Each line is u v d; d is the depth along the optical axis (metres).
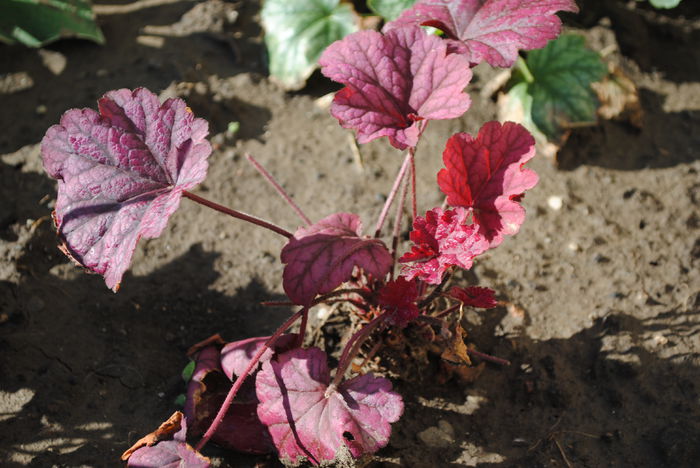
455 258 0.61
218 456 0.64
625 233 0.73
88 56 0.81
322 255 0.62
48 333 0.68
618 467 0.64
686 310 0.70
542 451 0.65
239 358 0.64
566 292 0.71
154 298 0.70
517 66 0.78
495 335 0.69
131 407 0.66
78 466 0.63
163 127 0.62
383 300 0.63
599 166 0.77
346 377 0.66
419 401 0.66
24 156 0.76
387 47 0.62
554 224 0.74
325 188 0.75
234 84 0.80
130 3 0.85
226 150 0.77
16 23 0.79
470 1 0.65
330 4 0.80
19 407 0.65
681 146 0.78
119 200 0.61
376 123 0.61
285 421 0.61
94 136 0.62
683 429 0.65
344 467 0.62
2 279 0.69
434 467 0.64
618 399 0.67
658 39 0.84
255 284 0.71
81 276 0.71
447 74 0.61
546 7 0.63
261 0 0.85
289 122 0.79
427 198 0.74
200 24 0.84
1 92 0.79
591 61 0.77
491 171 0.62
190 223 0.74
